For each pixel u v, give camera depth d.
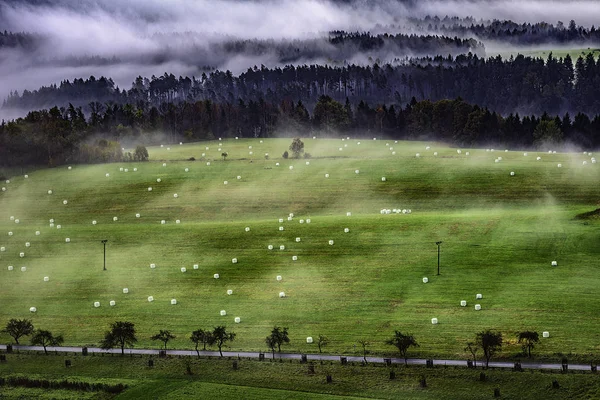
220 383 89.25
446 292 109.88
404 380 86.31
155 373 92.94
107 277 127.88
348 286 115.12
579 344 91.62
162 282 123.69
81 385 90.50
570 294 105.56
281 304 111.00
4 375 94.56
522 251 123.06
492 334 90.06
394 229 138.50
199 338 98.44
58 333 107.88
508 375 85.50
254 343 99.62
